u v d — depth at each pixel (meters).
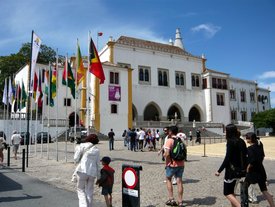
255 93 80.25
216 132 59.25
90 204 7.10
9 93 33.34
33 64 18.92
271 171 14.09
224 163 6.17
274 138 47.81
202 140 44.56
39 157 21.92
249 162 6.58
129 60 56.31
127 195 6.89
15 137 20.73
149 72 58.50
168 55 61.62
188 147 30.14
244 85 77.69
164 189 10.21
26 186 11.01
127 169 6.96
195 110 65.94
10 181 12.11
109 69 48.75
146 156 21.72
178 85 62.28
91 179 7.20
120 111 48.84
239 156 6.16
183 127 54.44
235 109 73.56
